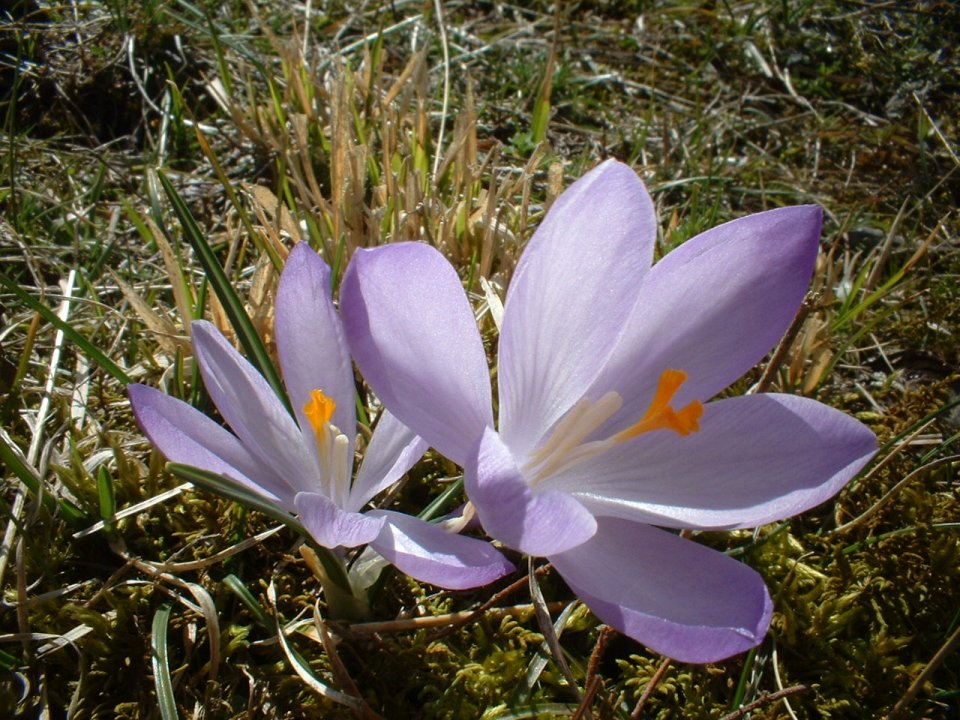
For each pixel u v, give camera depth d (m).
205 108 0.26
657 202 0.24
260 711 0.13
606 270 0.11
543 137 0.25
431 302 0.11
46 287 0.20
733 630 0.09
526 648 0.14
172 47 0.27
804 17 0.33
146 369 0.17
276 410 0.12
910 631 0.14
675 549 0.11
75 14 0.27
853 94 0.30
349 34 0.30
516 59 0.30
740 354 0.12
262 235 0.19
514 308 0.11
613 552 0.11
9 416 0.16
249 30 0.29
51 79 0.25
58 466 0.14
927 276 0.22
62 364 0.18
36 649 0.13
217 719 0.13
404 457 0.12
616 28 0.32
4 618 0.13
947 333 0.21
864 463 0.10
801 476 0.11
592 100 0.28
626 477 0.12
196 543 0.14
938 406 0.18
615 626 0.10
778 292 0.12
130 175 0.23
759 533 0.16
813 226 0.11
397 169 0.22
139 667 0.13
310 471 0.12
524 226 0.20
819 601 0.15
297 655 0.12
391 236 0.19
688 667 0.14
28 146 0.23
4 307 0.19
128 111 0.25
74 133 0.25
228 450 0.11
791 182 0.26
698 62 0.31
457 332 0.11
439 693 0.13
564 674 0.12
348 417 0.12
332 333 0.12
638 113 0.29
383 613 0.14
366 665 0.13
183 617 0.13
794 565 0.15
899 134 0.28
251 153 0.24
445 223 0.19
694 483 0.11
